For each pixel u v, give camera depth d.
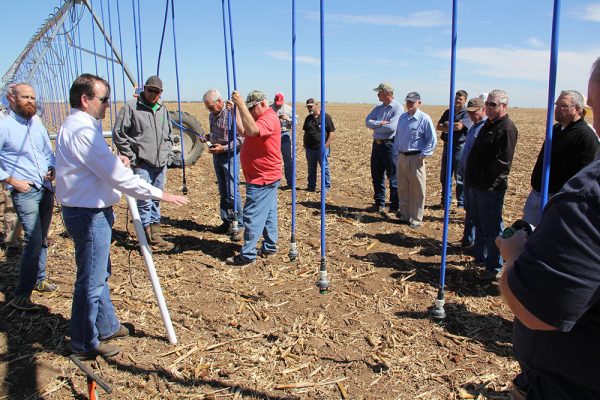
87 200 2.97
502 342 3.58
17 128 3.95
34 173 3.98
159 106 5.52
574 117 3.89
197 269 4.98
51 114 12.91
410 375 3.16
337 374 3.17
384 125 7.16
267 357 3.35
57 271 4.84
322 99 3.63
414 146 6.42
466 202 5.65
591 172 1.17
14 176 3.92
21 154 3.93
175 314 3.96
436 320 3.90
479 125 5.56
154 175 5.60
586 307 1.15
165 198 3.05
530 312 1.20
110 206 3.14
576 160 3.84
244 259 5.11
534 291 1.18
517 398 1.63
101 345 3.29
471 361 3.32
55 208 7.16
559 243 1.14
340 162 13.05
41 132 4.16
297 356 3.36
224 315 3.96
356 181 10.29
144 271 4.87
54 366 3.22
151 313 3.95
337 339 3.59
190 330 3.71
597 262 1.11
